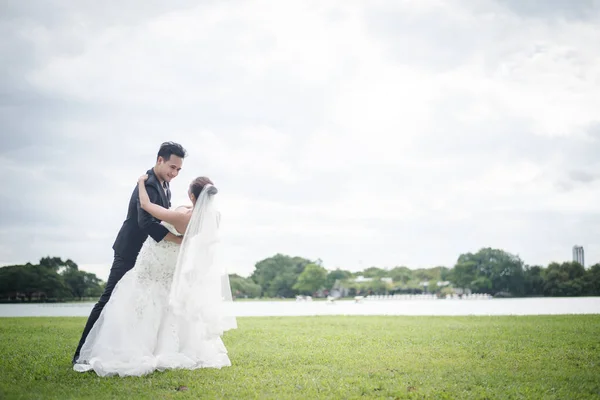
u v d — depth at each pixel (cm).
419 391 578
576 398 554
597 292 12031
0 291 8631
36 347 945
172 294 691
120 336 677
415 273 16412
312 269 14962
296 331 1255
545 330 1202
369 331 1241
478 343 970
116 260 721
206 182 732
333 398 548
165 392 571
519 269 13188
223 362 736
